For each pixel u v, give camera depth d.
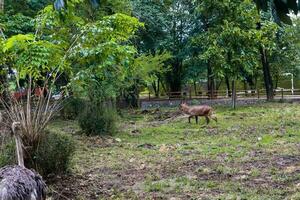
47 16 7.54
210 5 20.22
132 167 7.92
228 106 20.98
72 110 15.77
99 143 10.85
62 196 6.01
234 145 9.98
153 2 23.42
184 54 24.89
